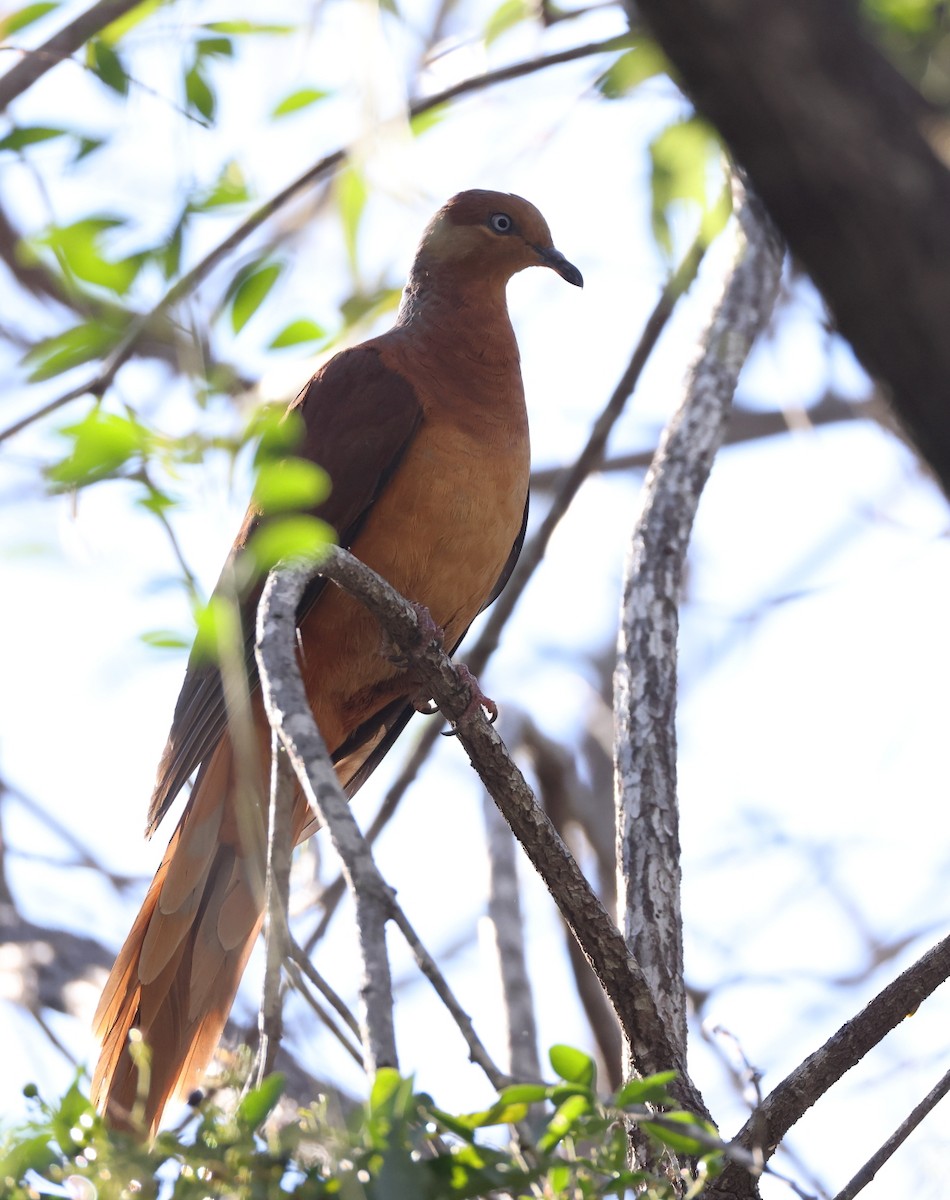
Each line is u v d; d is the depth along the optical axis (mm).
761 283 10688
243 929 8961
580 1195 5184
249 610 9211
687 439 10000
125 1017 8812
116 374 8664
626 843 8336
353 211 10781
